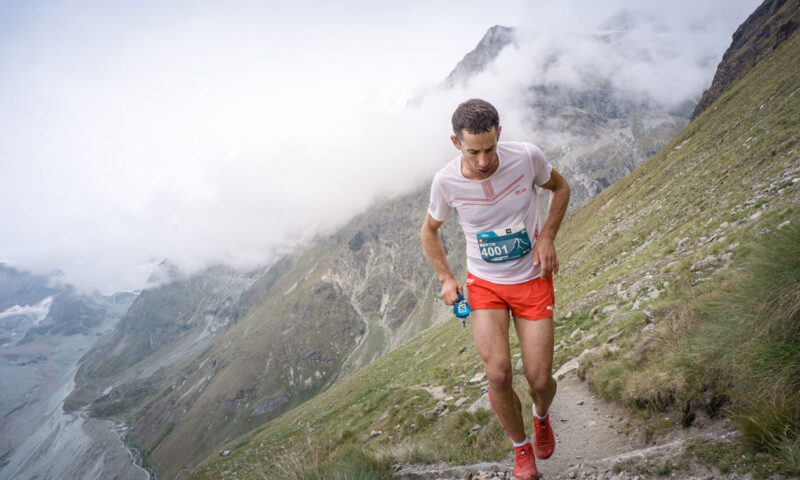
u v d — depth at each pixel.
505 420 3.46
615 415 4.95
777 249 3.47
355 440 12.18
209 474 37.09
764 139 19.55
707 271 8.39
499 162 2.97
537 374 3.16
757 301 3.49
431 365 31.80
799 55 35.09
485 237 3.22
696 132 49.94
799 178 11.20
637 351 5.84
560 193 3.21
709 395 3.73
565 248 44.78
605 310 11.48
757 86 43.78
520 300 3.24
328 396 66.06
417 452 5.55
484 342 3.27
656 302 8.45
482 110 2.67
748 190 14.70
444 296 3.50
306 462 4.96
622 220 34.44
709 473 2.72
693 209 19.44
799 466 2.31
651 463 3.10
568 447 4.68
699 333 4.38
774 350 3.11
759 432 2.67
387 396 15.79
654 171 48.44
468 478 4.30
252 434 84.56
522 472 3.51
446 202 3.28
